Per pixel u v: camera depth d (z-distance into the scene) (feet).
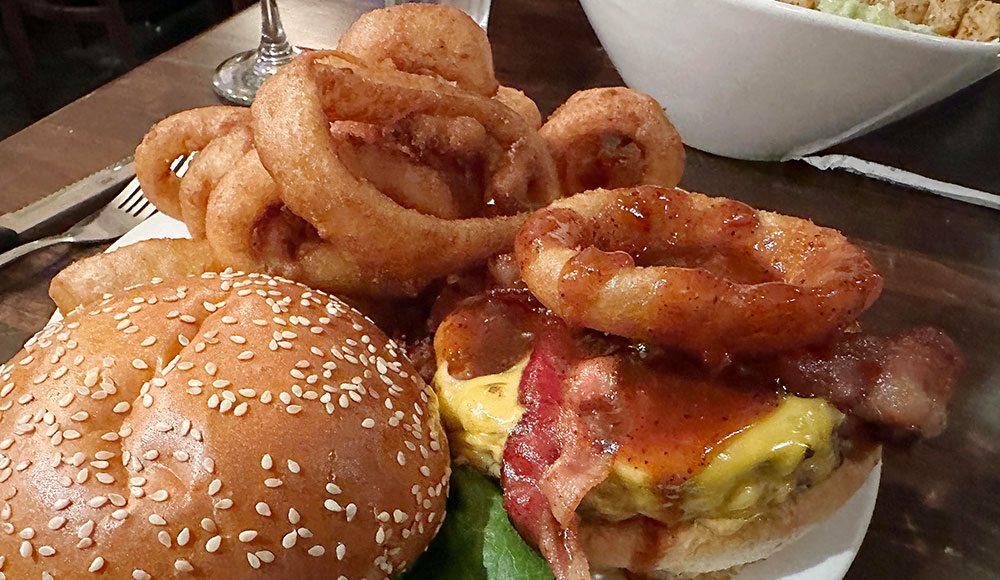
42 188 1.21
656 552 0.67
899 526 0.82
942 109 1.52
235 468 0.59
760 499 0.67
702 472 0.64
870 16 1.27
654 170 0.95
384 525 0.63
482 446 0.73
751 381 0.69
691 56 1.21
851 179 1.33
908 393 0.68
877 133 1.45
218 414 0.60
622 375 0.68
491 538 0.71
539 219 0.74
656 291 0.66
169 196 0.97
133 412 0.62
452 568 0.70
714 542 0.67
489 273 0.85
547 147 0.91
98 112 1.40
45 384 0.63
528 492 0.68
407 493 0.65
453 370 0.77
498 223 0.84
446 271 0.84
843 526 0.73
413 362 0.82
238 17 1.75
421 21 0.89
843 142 1.41
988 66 1.12
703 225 0.78
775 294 0.66
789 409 0.67
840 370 0.69
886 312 1.05
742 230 0.78
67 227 1.14
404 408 0.69
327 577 0.61
